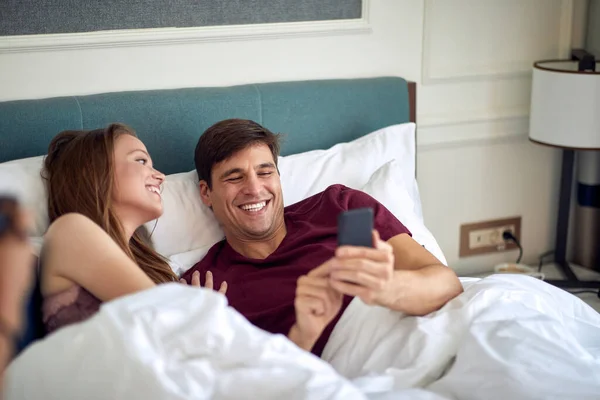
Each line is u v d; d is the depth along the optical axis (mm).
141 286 1442
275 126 2256
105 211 1629
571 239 2990
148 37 2104
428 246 2045
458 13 2570
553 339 1477
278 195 1863
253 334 1241
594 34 2756
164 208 1930
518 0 2662
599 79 2387
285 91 2262
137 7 2082
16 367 1213
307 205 1940
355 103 2357
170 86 2182
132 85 2131
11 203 857
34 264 1506
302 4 2301
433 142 2646
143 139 2070
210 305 1245
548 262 2967
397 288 1479
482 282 1646
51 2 1977
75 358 1181
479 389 1413
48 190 1701
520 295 1603
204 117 2146
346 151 2229
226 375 1176
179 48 2170
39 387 1189
